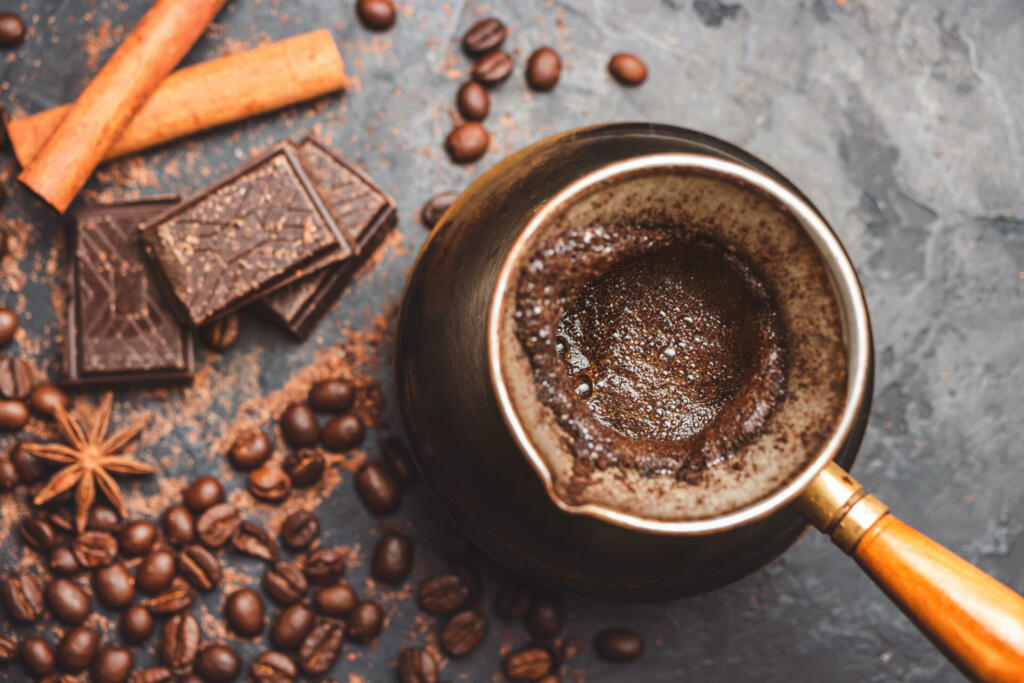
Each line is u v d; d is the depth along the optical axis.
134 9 0.40
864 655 0.40
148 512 0.39
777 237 0.31
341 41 0.40
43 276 0.39
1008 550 0.40
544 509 0.33
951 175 0.41
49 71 0.40
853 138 0.41
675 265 0.32
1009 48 0.41
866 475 0.40
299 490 0.39
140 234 0.38
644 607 0.40
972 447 0.41
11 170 0.39
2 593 0.39
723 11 0.41
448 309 0.33
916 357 0.41
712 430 0.31
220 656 0.38
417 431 0.35
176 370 0.39
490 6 0.41
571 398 0.31
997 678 0.32
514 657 0.39
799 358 0.31
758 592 0.40
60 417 0.38
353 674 0.39
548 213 0.30
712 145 0.35
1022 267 0.41
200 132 0.40
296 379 0.40
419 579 0.39
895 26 0.41
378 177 0.40
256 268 0.38
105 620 0.39
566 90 0.41
